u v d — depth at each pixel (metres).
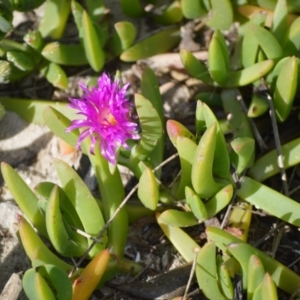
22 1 0.61
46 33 0.62
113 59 0.62
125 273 0.56
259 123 0.59
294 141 0.57
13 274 0.54
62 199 0.54
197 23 0.62
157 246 0.57
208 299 0.54
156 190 0.54
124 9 0.62
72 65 0.62
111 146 0.54
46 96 0.62
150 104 0.54
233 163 0.56
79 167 0.59
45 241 0.57
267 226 0.57
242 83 0.58
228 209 0.56
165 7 0.63
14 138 0.60
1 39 0.60
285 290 0.54
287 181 0.58
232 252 0.52
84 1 0.64
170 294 0.54
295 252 0.56
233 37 0.62
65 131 0.54
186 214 0.55
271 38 0.57
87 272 0.53
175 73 0.62
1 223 0.57
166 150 0.59
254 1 0.61
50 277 0.51
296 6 0.61
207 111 0.54
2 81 0.60
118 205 0.55
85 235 0.54
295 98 0.60
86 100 0.55
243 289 0.54
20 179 0.54
